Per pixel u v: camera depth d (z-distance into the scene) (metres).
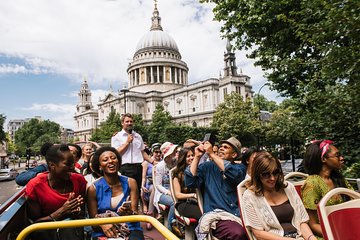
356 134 8.93
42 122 165.88
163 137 74.94
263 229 3.66
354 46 6.88
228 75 86.25
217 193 4.67
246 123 53.06
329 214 2.94
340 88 8.35
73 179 4.23
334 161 4.25
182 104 98.00
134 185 4.66
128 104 102.19
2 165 80.62
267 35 14.70
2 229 2.71
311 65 11.24
